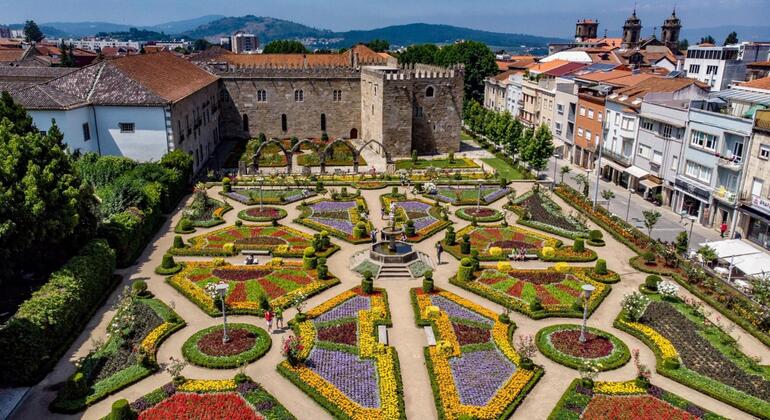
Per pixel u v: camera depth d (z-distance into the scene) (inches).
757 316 1560.0
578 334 1498.5
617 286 1838.1
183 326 1519.4
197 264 1915.6
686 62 4857.3
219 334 1461.6
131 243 1947.6
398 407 1189.7
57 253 1780.3
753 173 2183.8
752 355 1422.2
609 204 2792.8
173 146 2783.0
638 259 2049.7
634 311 1563.7
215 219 2404.0
